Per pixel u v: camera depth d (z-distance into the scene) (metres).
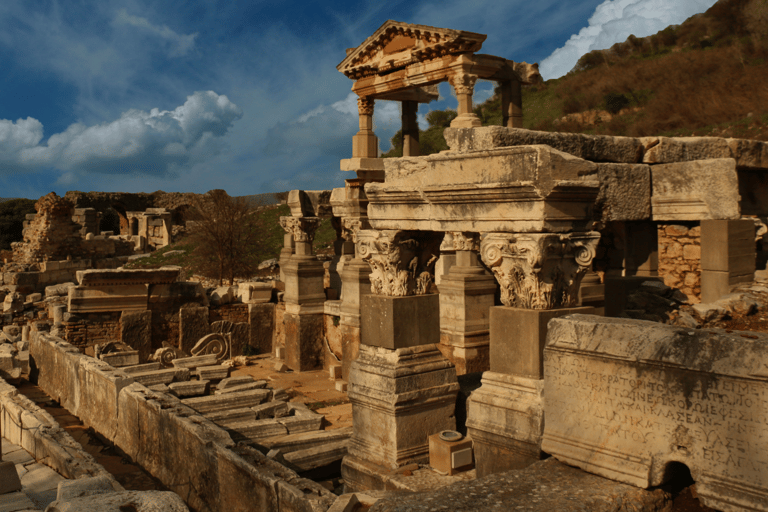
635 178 7.84
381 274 6.80
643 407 3.81
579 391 4.14
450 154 5.81
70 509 3.73
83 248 35.59
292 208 15.59
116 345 14.98
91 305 15.82
